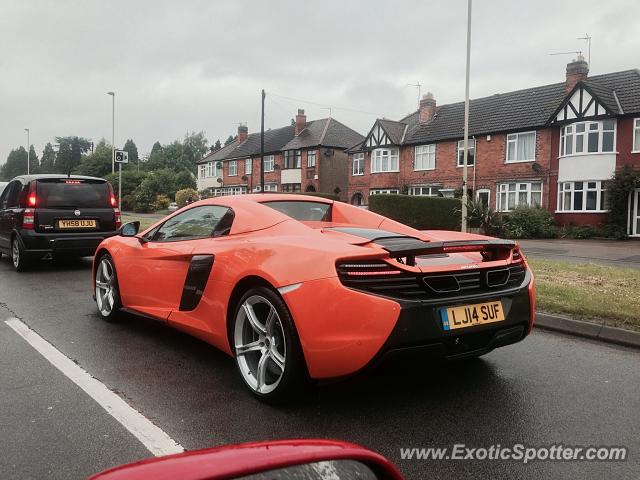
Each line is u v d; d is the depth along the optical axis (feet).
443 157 103.30
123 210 163.94
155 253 14.83
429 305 9.75
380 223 14.71
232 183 175.94
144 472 3.40
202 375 12.54
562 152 83.66
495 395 11.37
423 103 110.52
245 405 10.73
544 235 76.38
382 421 10.00
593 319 17.10
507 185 92.02
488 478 8.00
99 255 18.39
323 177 139.74
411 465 8.36
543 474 8.13
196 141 340.39
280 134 163.12
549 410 10.58
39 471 8.02
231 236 12.87
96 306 20.24
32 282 25.77
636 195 75.31
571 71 87.04
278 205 14.23
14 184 31.42
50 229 28.63
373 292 9.60
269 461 3.56
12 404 10.59
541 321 17.35
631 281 25.05
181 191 149.18
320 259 9.95
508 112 95.40
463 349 10.43
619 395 11.43
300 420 10.02
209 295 12.50
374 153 116.47
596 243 64.95
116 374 12.51
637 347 15.15
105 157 225.35
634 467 8.36
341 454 3.77
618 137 77.51
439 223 80.18
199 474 3.36
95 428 9.54
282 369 10.42
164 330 16.70
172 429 9.55
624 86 81.46
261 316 11.78
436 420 10.06
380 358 9.44
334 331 9.54
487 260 11.78
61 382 11.90
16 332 16.22
